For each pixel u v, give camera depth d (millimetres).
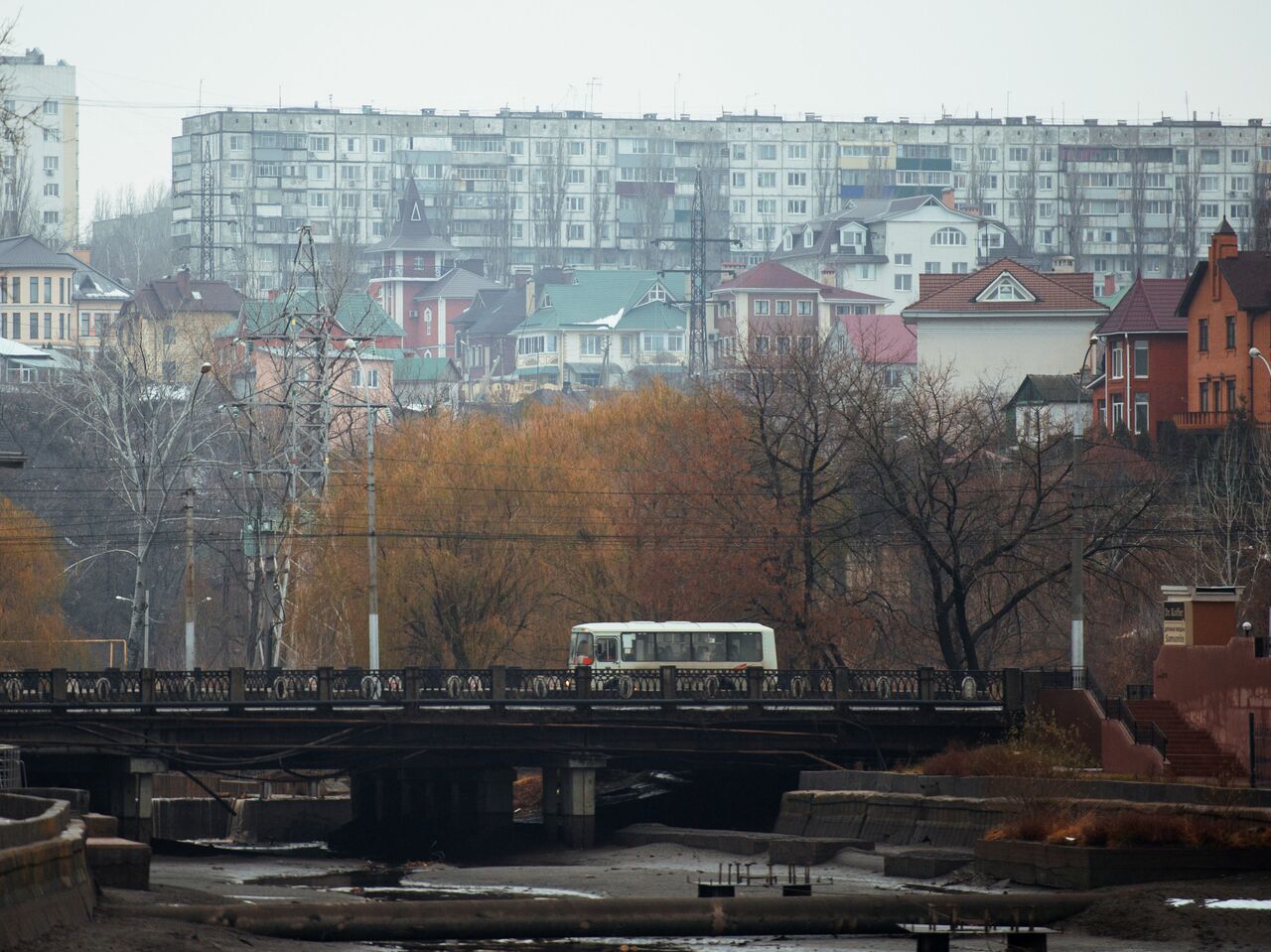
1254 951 74312
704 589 162125
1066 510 160375
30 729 123750
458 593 168750
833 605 161250
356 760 136000
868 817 119875
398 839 148125
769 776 143875
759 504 163750
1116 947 76375
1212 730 122250
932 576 151625
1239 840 89188
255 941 73688
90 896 71312
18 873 62125
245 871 116438
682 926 79500
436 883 107875
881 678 138875
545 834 138750
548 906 78688
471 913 77938
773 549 161750
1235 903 81188
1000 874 96625
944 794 113812
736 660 160375
